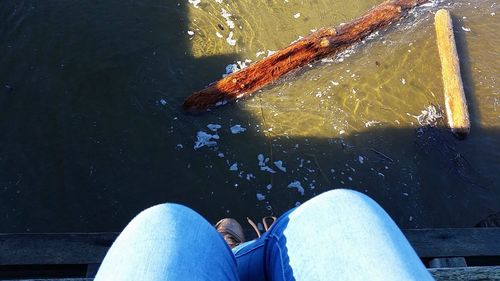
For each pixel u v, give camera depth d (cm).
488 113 404
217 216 332
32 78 377
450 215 352
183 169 349
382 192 355
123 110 370
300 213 124
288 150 364
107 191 335
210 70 399
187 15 429
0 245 241
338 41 417
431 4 471
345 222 114
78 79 380
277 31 431
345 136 376
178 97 381
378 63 421
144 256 106
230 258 122
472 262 262
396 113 394
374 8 449
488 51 444
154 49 403
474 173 371
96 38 402
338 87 401
